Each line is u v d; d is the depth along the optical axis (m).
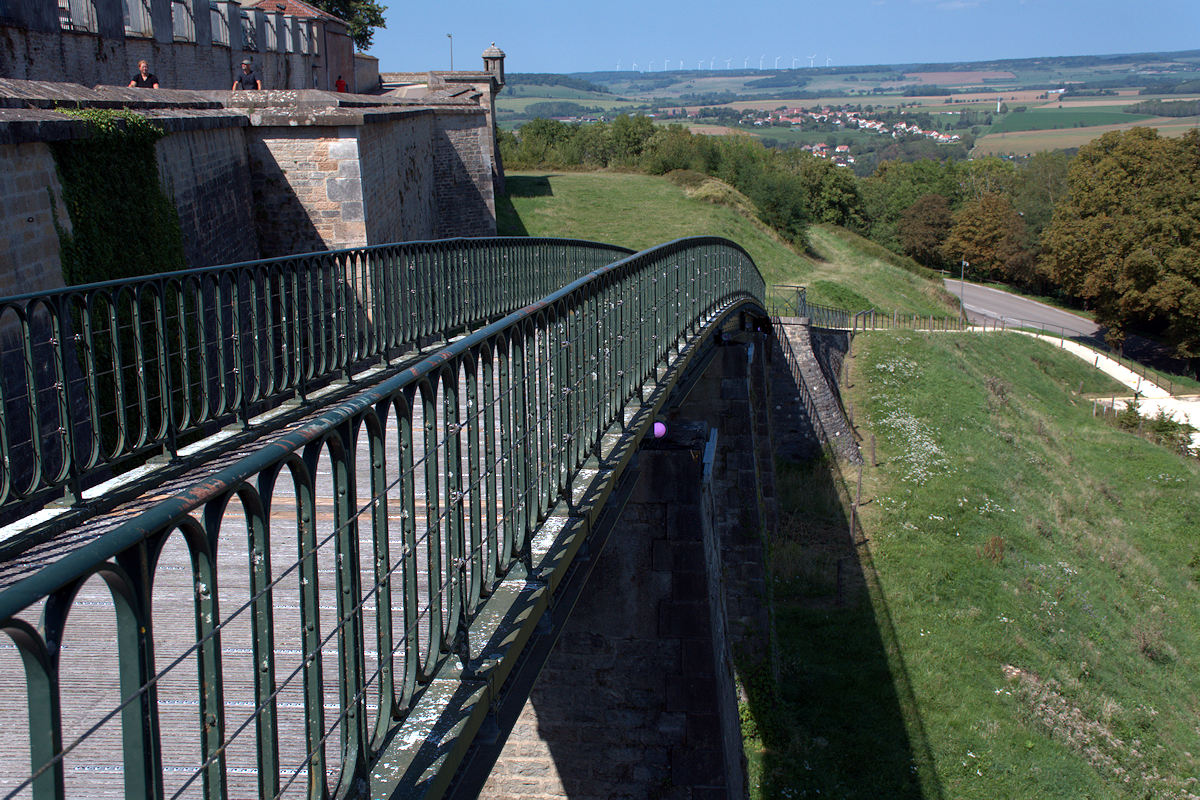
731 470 14.79
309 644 2.42
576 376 5.11
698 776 7.94
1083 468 28.77
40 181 9.16
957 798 13.56
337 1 46.72
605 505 5.93
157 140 11.96
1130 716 16.05
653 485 7.73
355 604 2.62
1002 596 18.84
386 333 9.25
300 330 7.40
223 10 21.47
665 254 8.39
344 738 2.56
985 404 30.05
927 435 27.00
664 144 66.31
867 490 23.69
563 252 17.39
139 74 15.13
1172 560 23.75
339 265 8.31
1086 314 60.88
